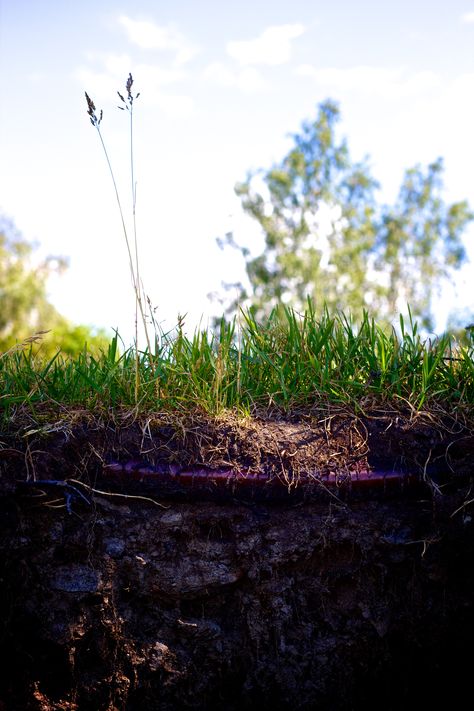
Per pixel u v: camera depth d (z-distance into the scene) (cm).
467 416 126
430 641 120
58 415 123
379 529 119
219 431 122
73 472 117
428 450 122
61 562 116
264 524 118
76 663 115
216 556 118
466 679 120
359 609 119
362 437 123
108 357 135
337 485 118
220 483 117
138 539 117
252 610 118
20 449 118
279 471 118
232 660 118
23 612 115
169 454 119
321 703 118
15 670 115
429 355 133
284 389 128
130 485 118
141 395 126
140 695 116
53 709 114
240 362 131
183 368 131
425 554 120
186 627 117
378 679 119
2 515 115
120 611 117
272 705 118
